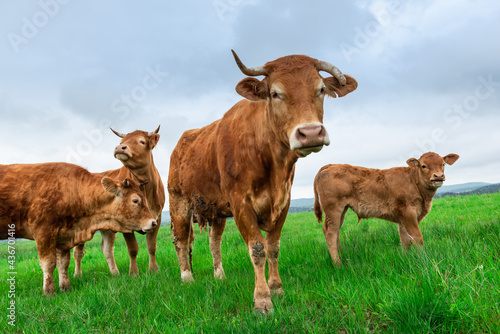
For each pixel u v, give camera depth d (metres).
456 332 2.93
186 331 3.44
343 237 8.05
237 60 3.81
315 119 3.52
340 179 7.21
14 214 6.64
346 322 3.35
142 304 4.62
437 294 3.21
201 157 5.53
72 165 7.14
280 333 3.26
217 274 6.36
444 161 7.33
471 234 6.22
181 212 6.42
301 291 4.45
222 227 6.63
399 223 7.18
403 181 7.06
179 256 6.45
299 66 3.84
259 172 4.36
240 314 4.09
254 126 4.43
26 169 6.90
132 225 6.92
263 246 4.25
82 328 3.93
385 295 3.56
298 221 17.69
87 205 6.88
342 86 4.21
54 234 6.55
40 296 5.89
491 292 3.25
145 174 8.21
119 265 9.09
